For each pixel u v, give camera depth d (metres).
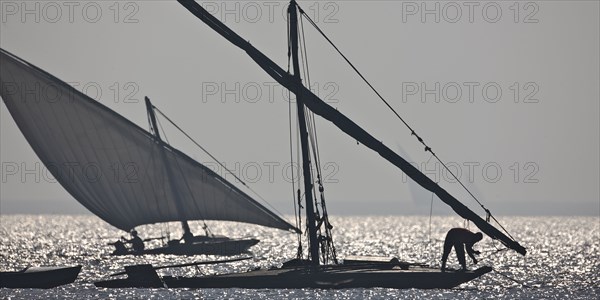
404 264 189.50
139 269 191.00
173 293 188.25
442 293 187.88
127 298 182.00
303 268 188.75
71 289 195.88
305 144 190.12
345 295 182.25
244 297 181.50
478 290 198.38
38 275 197.12
